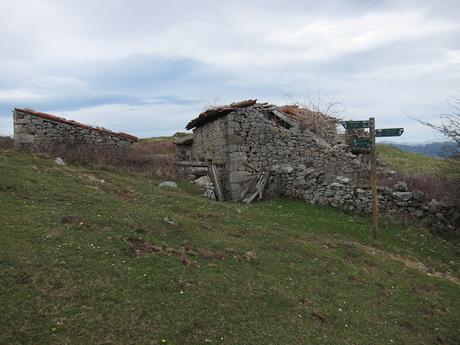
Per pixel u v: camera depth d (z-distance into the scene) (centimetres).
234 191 2072
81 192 1358
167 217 1237
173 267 915
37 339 626
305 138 2255
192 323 743
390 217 1670
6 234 904
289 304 887
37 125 2050
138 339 671
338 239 1410
